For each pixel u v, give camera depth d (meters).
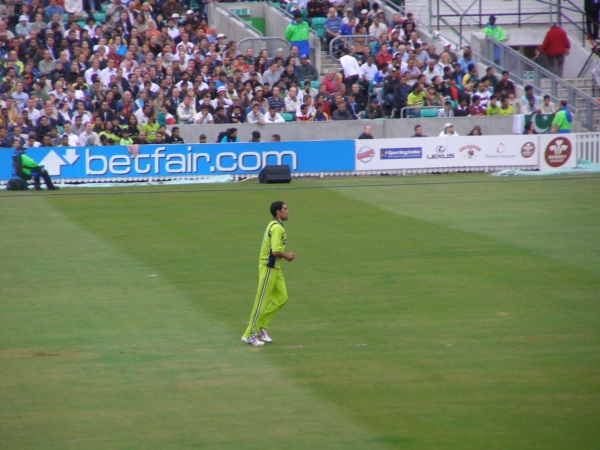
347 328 43.41
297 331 43.03
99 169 96.44
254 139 99.88
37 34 116.44
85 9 133.75
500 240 64.62
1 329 43.44
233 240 65.12
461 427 30.72
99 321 44.75
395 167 102.38
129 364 38.03
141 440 29.80
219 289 51.09
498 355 38.88
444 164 103.38
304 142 100.19
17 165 90.75
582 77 137.25
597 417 31.61
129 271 55.62
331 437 29.89
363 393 34.19
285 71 116.00
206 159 98.75
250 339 40.88
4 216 75.50
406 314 45.78
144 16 123.62
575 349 39.66
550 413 31.98
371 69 121.69
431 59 124.00
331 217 74.81
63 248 62.53
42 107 103.81
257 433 30.28
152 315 45.81
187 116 107.00
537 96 122.94
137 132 100.44
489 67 126.94
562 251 60.69
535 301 48.03
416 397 33.72
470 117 111.62
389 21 140.12
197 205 81.50
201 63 116.56
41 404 33.31
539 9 145.38
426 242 64.19
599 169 105.19
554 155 105.00
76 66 110.25
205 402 33.38
